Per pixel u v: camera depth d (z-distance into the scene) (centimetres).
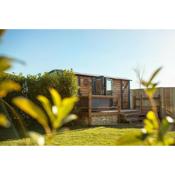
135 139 69
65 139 838
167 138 70
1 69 49
